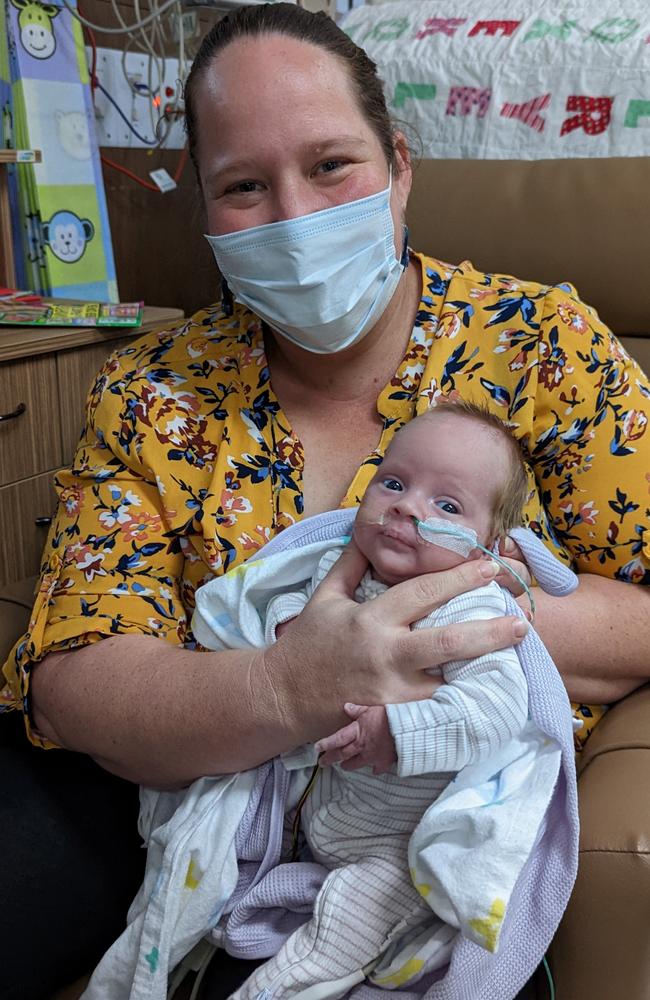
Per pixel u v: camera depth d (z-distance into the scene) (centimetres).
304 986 88
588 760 101
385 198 107
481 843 83
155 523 113
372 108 107
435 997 85
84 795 113
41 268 228
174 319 213
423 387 110
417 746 84
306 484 113
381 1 265
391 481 97
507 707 85
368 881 90
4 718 123
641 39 193
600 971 86
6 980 98
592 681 108
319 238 103
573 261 152
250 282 108
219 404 117
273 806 98
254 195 106
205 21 273
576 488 110
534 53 202
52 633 108
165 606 112
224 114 103
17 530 191
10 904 100
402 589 90
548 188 155
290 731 92
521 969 87
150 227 279
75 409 197
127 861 109
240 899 96
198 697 96
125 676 101
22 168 225
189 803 100
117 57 257
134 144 268
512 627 88
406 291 118
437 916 90
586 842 88
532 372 110
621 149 192
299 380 116
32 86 223
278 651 93
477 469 95
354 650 89
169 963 96
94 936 105
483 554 95
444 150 211
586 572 114
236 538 110
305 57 102
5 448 185
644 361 149
